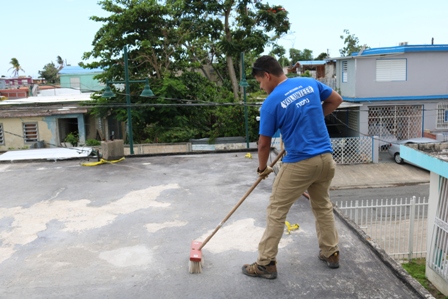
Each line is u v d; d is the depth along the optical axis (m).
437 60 18.27
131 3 19.33
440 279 6.41
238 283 2.96
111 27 19.30
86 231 4.03
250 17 22.47
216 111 20.03
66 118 21.11
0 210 4.78
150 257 3.42
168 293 2.86
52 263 3.36
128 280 3.05
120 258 3.42
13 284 3.04
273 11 22.77
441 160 5.47
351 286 2.89
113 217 4.41
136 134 20.55
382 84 18.34
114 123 22.42
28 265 3.34
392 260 3.16
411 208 7.94
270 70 2.84
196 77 21.06
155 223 4.19
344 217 4.13
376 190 13.69
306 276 3.03
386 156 18.28
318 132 2.81
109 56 19.45
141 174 6.39
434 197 6.53
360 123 18.80
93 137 21.80
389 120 18.98
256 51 22.95
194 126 20.69
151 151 18.30
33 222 4.33
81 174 6.50
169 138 19.06
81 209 4.71
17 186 5.88
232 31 22.61
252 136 19.75
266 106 2.78
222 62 26.45
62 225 4.21
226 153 8.24
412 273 7.29
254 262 3.24
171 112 19.33
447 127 18.89
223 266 3.21
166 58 20.06
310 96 2.79
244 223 4.11
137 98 19.06
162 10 18.91
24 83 48.31
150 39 19.25
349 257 3.31
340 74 19.84
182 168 6.79
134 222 4.24
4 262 3.40
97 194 5.30
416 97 18.34
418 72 18.30
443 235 6.37
